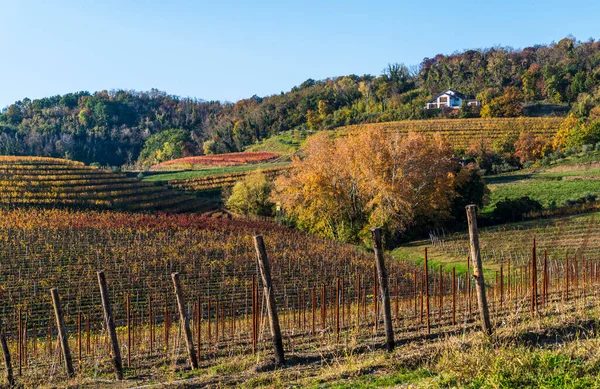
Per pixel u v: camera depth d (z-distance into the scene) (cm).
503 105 13375
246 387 1131
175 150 16088
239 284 3678
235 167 11500
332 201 6197
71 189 7819
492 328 1281
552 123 12056
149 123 19962
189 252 4456
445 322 1745
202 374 1369
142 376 1475
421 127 12762
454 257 4650
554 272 2783
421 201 5991
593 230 5003
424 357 1144
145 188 8856
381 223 5678
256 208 7788
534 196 7012
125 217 5878
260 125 16612
